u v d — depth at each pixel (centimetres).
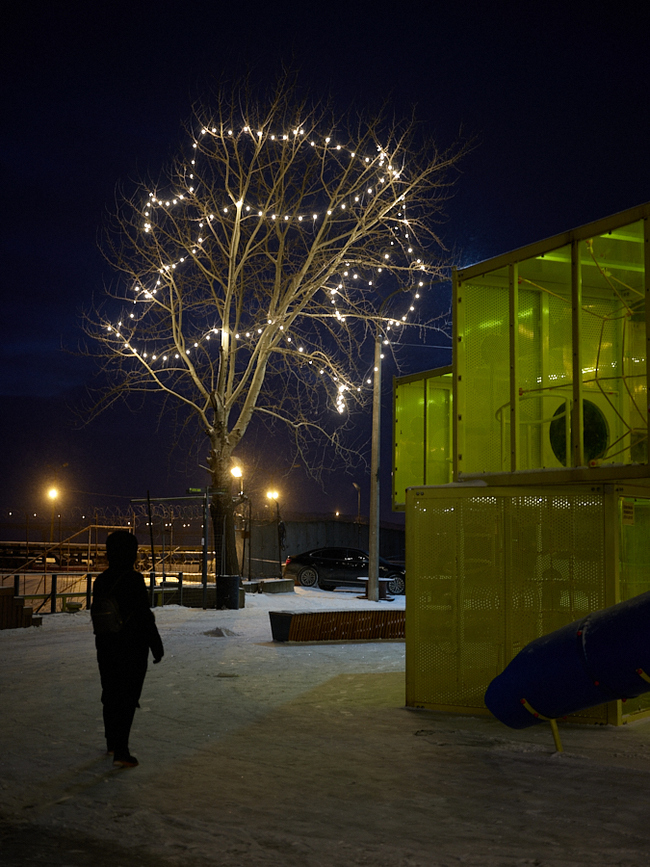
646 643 629
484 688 860
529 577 860
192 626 1820
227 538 2528
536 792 572
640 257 896
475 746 714
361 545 3981
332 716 845
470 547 892
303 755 681
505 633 861
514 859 443
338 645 1489
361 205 2553
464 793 571
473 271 943
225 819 517
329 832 492
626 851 453
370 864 440
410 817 519
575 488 845
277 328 2577
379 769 636
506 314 982
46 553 3606
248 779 608
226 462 2547
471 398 959
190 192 2544
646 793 568
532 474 862
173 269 2581
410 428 1397
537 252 880
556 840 473
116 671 654
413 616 905
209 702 920
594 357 1005
